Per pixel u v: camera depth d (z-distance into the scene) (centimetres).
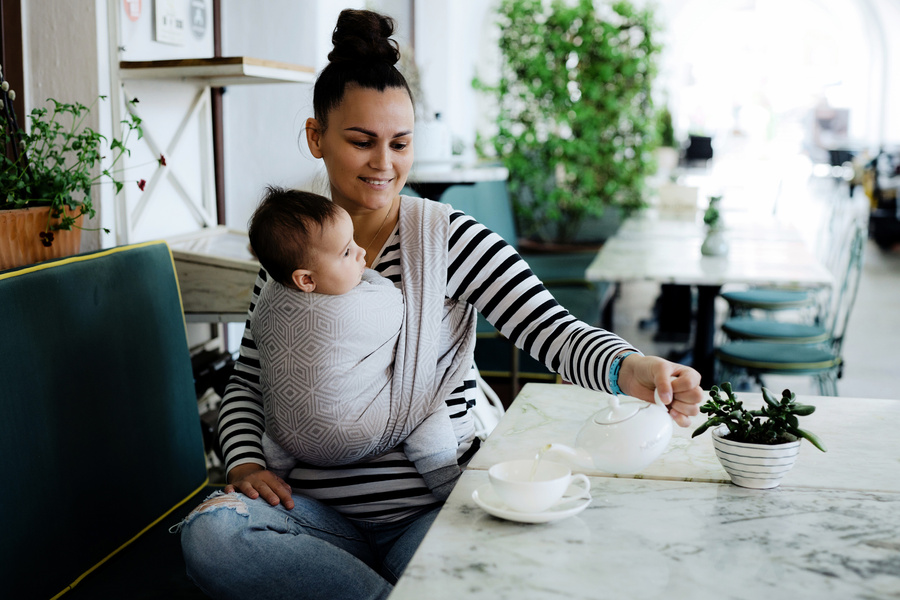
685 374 108
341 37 138
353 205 142
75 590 142
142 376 168
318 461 132
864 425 135
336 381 125
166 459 175
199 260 216
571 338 130
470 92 697
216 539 117
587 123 571
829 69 1741
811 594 81
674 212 535
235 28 318
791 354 318
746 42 1755
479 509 103
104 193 219
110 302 161
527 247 556
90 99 214
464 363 142
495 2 732
